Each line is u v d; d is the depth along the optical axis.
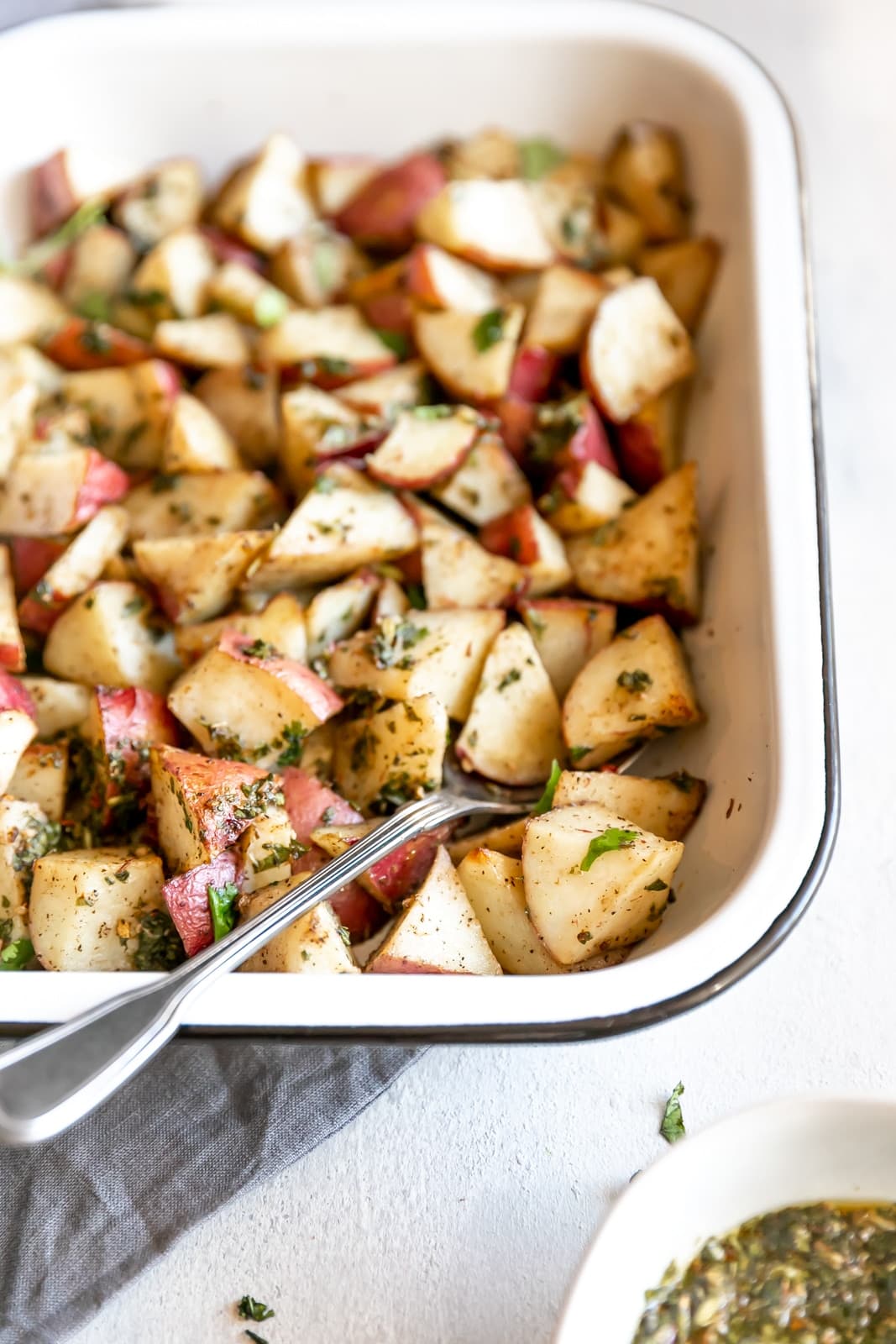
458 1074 0.52
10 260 0.67
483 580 0.58
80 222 0.66
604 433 0.61
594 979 0.46
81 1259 0.49
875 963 0.53
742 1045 0.52
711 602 0.57
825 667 0.50
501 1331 0.48
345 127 0.67
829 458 0.63
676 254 0.63
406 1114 0.51
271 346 0.64
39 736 0.57
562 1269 0.49
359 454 0.61
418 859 0.53
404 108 0.66
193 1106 0.51
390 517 0.59
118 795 0.54
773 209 0.59
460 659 0.56
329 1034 0.45
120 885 0.51
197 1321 0.49
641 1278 0.45
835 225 0.68
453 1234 0.49
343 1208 0.50
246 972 0.49
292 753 0.54
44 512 0.59
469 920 0.51
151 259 0.65
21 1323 0.49
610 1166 0.50
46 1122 0.44
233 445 0.62
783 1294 0.46
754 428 0.55
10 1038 0.46
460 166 0.67
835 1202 0.47
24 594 0.60
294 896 0.49
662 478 0.62
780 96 0.62
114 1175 0.50
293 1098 0.51
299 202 0.67
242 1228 0.50
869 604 0.59
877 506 0.62
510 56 0.64
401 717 0.54
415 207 0.65
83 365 0.65
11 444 0.61
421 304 0.63
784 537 0.52
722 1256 0.46
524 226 0.65
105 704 0.54
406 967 0.49
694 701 0.55
